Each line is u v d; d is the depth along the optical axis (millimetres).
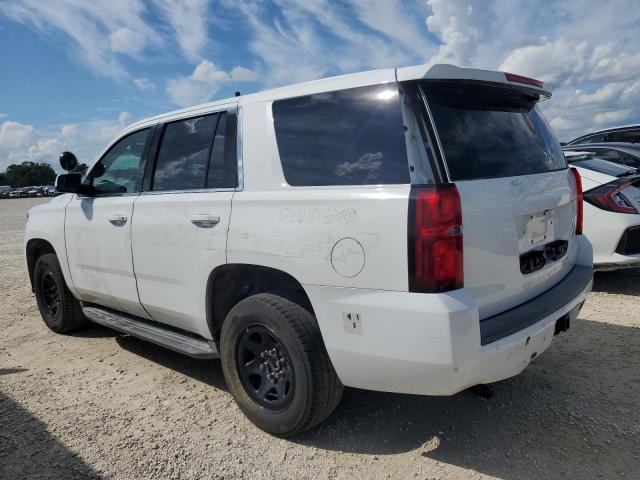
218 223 3146
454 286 2369
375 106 2625
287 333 2816
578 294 3057
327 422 3184
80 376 4043
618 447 2801
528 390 3479
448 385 2393
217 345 3449
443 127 2545
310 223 2699
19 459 2898
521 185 2744
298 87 3010
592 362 3871
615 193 5406
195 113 3568
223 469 2764
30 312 5941
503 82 2777
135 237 3762
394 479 2633
